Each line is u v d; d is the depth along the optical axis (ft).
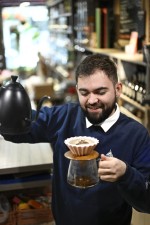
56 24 25.89
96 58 3.97
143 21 9.87
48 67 27.63
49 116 4.73
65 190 4.45
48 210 6.01
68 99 17.99
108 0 13.12
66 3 20.59
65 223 4.52
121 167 3.37
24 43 28.07
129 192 3.53
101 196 4.26
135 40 10.30
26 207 5.99
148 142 4.16
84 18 15.31
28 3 20.58
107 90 3.84
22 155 6.28
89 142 3.56
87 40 14.44
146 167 3.94
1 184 5.75
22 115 3.93
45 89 17.43
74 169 3.51
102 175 3.35
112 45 12.80
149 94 7.95
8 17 27.71
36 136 4.67
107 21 12.57
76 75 4.04
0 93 4.00
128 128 4.26
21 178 5.83
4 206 5.93
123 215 4.43
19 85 4.11
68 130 4.59
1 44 21.80
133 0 10.73
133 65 9.99
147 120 8.37
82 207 4.34
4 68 21.86
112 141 4.23
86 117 4.33
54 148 4.64
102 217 4.33
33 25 29.30
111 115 4.25
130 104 9.89
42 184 5.87
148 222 5.87
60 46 24.43
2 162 5.91
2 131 4.03
